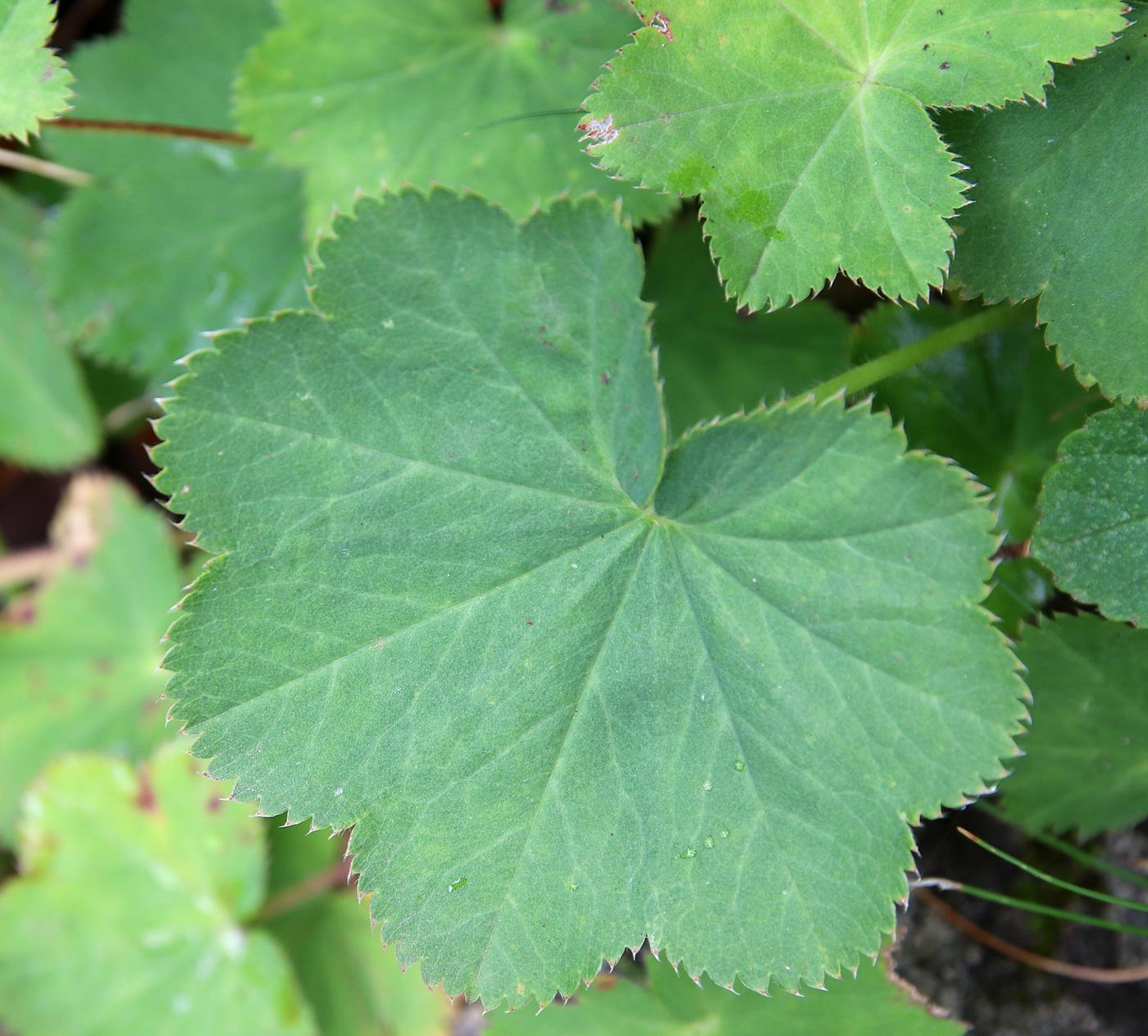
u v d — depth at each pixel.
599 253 0.32
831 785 0.31
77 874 0.40
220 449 0.31
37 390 0.42
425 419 0.32
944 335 0.33
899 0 0.31
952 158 0.31
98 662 0.42
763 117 0.31
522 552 0.32
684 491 0.32
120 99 0.40
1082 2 0.31
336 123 0.36
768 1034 0.33
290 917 0.40
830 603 0.31
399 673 0.31
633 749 0.32
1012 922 0.35
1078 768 0.34
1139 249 0.31
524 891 0.32
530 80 0.35
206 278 0.40
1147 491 0.32
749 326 0.38
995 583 0.34
